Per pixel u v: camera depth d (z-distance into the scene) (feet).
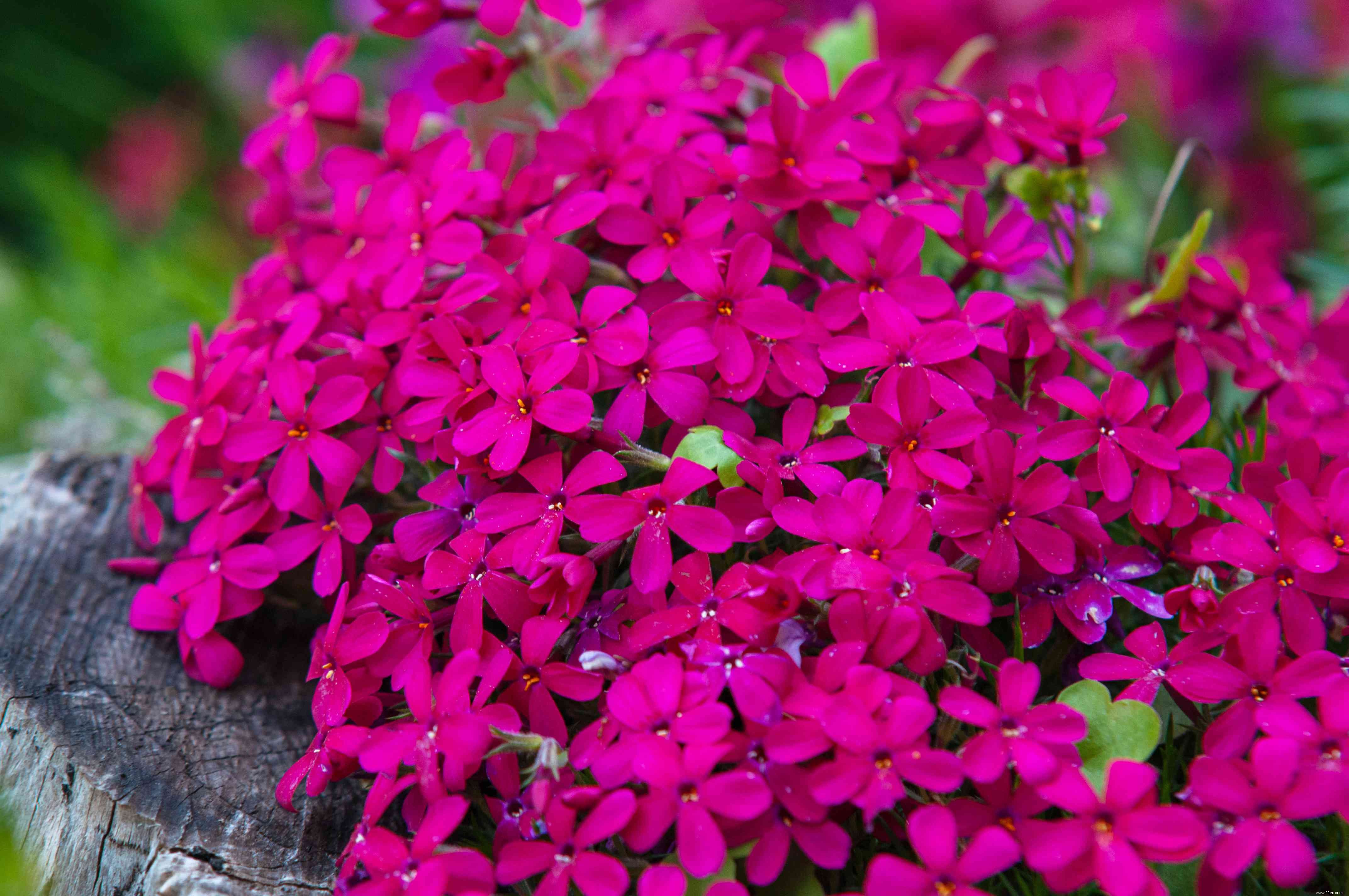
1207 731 1.21
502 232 1.36
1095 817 1.17
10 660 1.37
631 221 1.31
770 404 1.31
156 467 1.38
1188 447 1.39
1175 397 1.43
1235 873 1.16
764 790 1.17
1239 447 1.40
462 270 1.39
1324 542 1.23
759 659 1.20
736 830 1.19
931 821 1.16
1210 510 1.35
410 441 1.38
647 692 1.20
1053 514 1.25
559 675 1.23
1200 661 1.22
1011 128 1.39
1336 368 1.38
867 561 1.21
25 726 1.33
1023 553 1.26
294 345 1.33
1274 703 1.20
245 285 1.49
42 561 1.44
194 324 1.38
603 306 1.28
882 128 1.34
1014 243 1.36
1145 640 1.24
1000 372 1.31
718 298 1.28
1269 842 1.16
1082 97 1.36
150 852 1.29
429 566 1.25
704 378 1.28
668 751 1.18
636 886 1.22
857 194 1.32
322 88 1.45
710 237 1.31
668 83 1.40
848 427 1.28
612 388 1.29
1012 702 1.19
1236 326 1.40
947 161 1.37
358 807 1.32
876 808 1.16
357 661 1.27
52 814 1.31
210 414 1.34
